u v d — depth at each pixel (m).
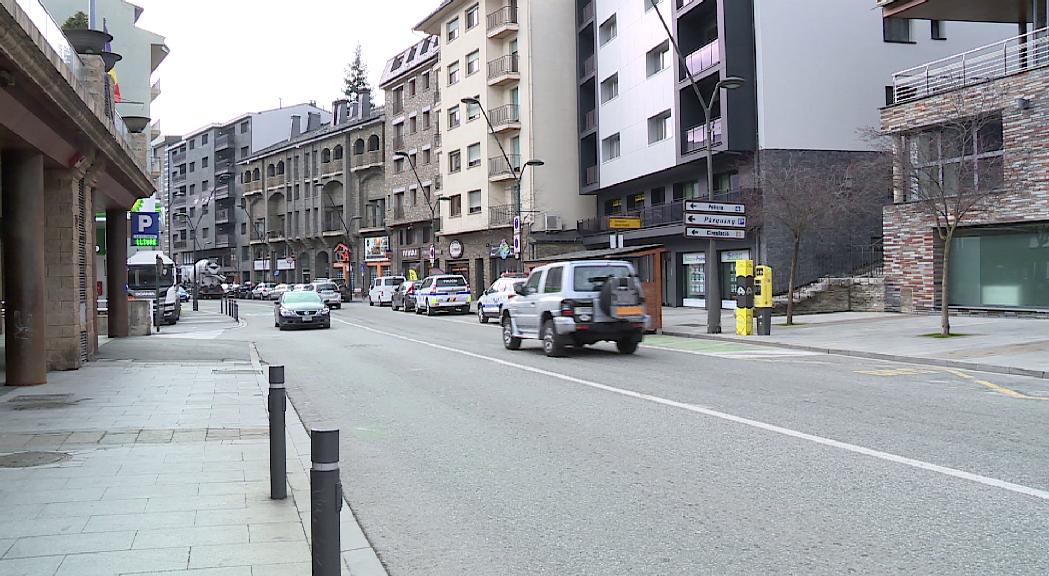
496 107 47.19
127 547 4.71
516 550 4.72
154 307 32.00
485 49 47.16
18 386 12.22
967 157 18.55
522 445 7.70
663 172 36.06
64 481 6.32
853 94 30.98
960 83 23.59
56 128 11.77
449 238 52.72
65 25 16.94
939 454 6.78
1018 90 20.97
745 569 4.28
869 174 24.69
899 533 4.78
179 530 5.05
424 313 39.12
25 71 9.05
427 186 57.03
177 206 104.00
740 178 31.09
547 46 44.94
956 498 5.46
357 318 35.38
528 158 44.56
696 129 32.38
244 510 5.51
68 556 4.55
